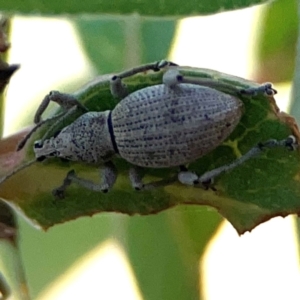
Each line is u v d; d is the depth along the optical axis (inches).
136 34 3.0
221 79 2.6
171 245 2.9
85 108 2.7
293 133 2.6
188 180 2.6
